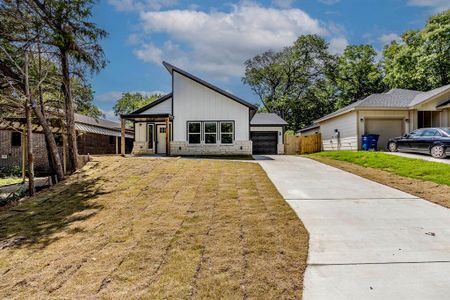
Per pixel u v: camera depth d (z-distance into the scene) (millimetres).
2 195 9820
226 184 8727
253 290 3281
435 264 3936
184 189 8188
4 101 10672
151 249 4379
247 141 18375
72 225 5719
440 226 5379
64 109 12164
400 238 4820
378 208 6508
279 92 40219
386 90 36406
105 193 8172
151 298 3137
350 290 3318
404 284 3445
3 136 18688
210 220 5617
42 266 4004
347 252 4293
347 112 19547
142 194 7859
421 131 14891
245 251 4266
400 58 28844
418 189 8281
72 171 11797
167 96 19547
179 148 18531
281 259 4035
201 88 18547
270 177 10109
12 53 10203
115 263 3973
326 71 38750
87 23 11195
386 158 13484
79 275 3688
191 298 3133
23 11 10125
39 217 6449
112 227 5449
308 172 11289
